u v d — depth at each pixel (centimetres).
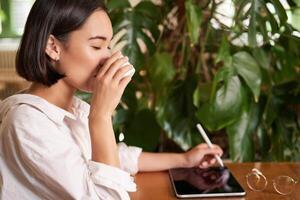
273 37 127
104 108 70
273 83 135
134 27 130
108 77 70
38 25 66
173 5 143
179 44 145
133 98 135
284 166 93
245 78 118
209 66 147
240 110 119
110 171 67
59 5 65
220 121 117
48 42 67
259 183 82
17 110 66
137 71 134
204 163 92
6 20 200
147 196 77
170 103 132
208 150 93
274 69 135
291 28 129
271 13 116
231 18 132
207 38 139
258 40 126
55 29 66
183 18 140
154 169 91
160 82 133
